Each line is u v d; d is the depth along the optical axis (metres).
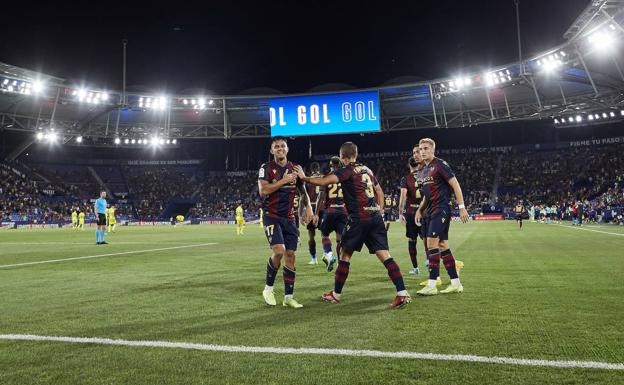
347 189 5.29
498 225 31.28
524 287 6.11
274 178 5.38
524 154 58.06
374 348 3.43
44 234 26.75
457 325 4.09
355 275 7.66
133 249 13.98
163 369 3.04
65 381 2.85
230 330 4.02
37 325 4.25
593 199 45.34
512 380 2.76
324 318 4.45
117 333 3.95
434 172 6.04
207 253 12.41
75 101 35.50
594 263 8.70
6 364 3.17
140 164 63.38
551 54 29.16
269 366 3.07
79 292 6.11
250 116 41.16
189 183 62.25
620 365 3.00
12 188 48.66
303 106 35.84
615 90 30.84
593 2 22.48
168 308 5.02
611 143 54.59
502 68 31.97
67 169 58.97
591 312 4.54
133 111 39.91
